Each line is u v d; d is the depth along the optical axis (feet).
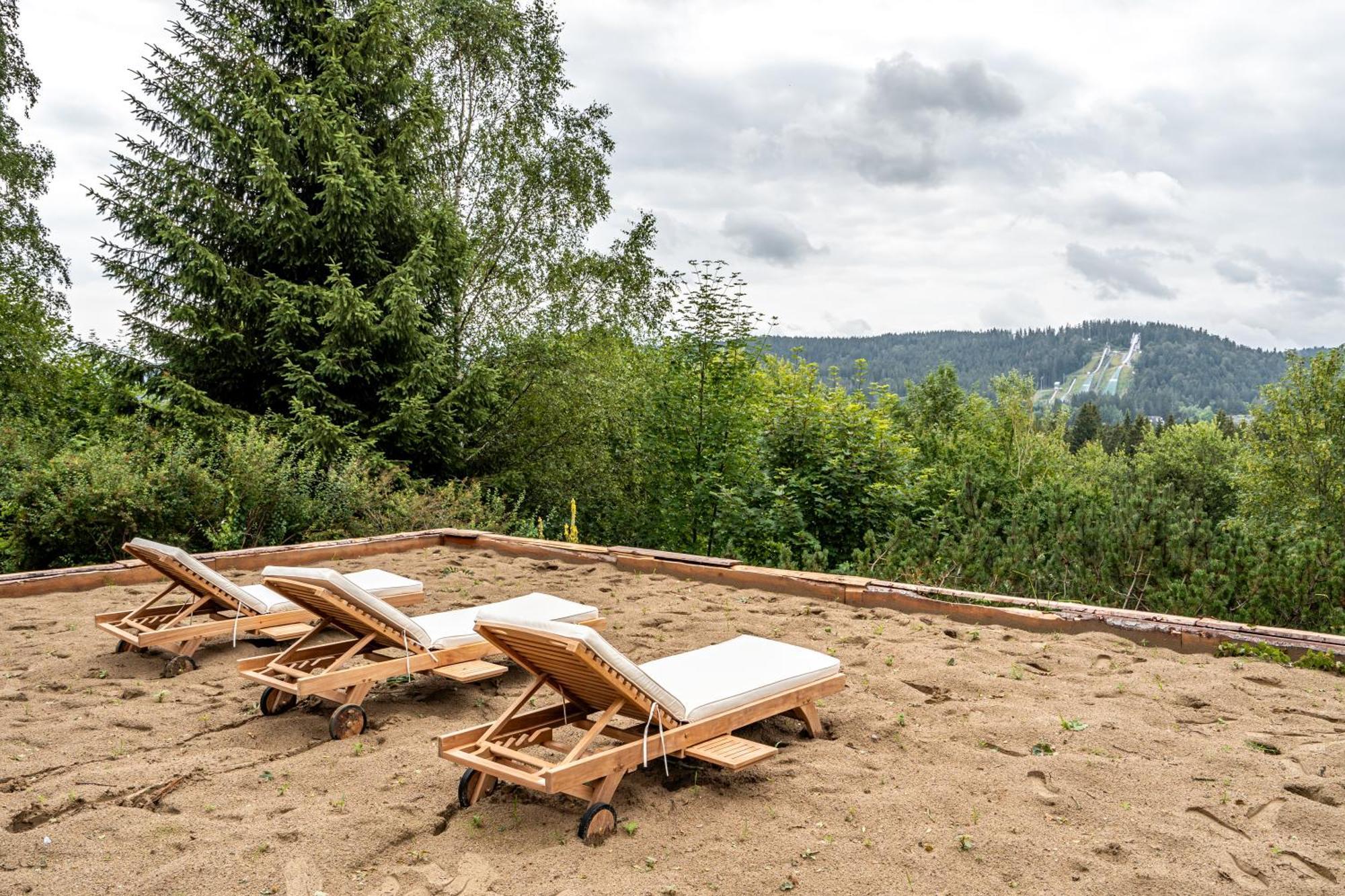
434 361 53.47
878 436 48.16
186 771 13.79
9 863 10.96
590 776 11.50
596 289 73.77
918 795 12.43
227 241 53.11
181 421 47.57
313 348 52.24
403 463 52.60
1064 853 10.82
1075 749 14.19
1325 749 13.99
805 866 10.68
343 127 54.54
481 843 11.46
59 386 61.41
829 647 20.35
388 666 15.96
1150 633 20.84
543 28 72.43
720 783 13.16
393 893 10.32
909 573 31.99
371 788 13.07
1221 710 16.15
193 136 53.21
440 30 63.46
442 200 63.46
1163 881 10.16
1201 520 28.96
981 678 17.72
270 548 30.81
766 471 48.65
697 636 21.35
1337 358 101.24
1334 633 24.47
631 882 10.37
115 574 27.27
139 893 10.28
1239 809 11.96
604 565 30.68
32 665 19.43
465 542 35.09
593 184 72.84
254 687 18.03
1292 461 101.35
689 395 52.16
